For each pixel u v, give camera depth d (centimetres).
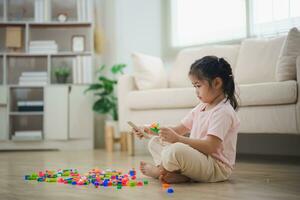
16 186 148
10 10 440
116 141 377
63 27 438
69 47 443
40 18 416
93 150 385
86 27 439
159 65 339
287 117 224
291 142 295
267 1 335
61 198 122
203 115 162
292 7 319
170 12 408
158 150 168
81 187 144
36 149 397
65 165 237
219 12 373
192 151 148
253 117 238
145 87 317
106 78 401
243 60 309
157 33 414
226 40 366
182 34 402
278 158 276
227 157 159
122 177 163
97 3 439
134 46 417
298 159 266
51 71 433
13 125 428
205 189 137
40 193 132
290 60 254
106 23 434
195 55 344
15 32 420
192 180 157
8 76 437
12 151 389
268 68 290
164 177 153
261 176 175
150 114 296
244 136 325
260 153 315
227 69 159
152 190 135
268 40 304
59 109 396
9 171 206
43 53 409
